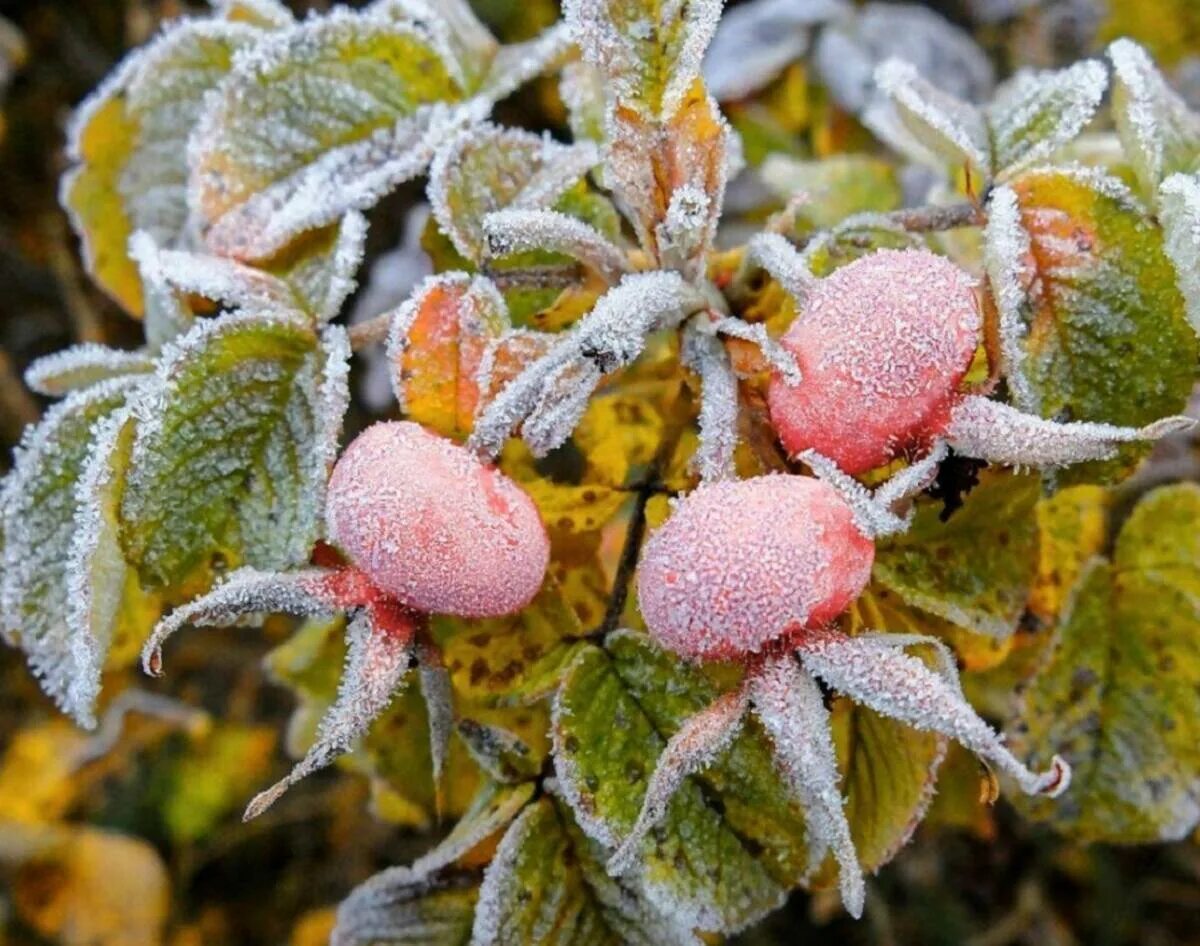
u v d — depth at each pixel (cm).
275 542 23
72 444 23
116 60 48
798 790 21
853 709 23
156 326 25
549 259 25
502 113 42
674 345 23
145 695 42
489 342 22
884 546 23
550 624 23
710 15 22
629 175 22
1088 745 26
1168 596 26
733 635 20
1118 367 22
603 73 22
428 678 22
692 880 22
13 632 24
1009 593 23
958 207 24
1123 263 22
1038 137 24
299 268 24
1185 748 26
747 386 22
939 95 25
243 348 23
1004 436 20
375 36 25
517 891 23
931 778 23
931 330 20
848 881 20
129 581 25
